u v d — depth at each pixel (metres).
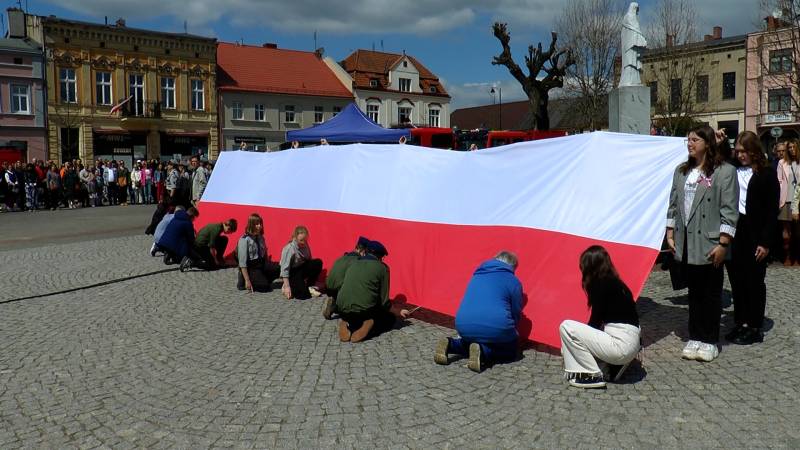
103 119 43.19
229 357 6.01
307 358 5.91
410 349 6.12
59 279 10.16
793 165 9.20
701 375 5.14
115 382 5.41
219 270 10.71
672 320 6.77
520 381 5.16
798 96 35.16
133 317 7.64
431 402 4.77
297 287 8.42
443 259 7.48
